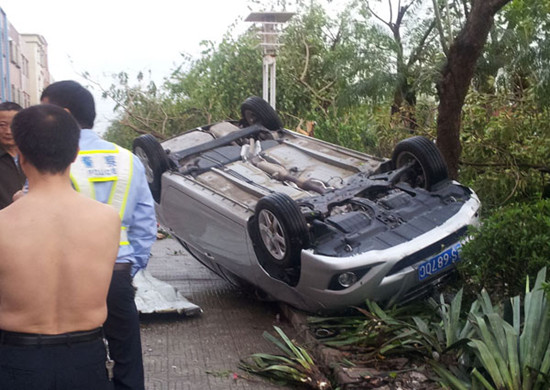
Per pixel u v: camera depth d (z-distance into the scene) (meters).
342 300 5.24
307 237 5.36
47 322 2.45
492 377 3.90
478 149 8.55
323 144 7.48
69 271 2.47
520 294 4.88
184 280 8.01
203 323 6.23
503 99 8.49
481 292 4.86
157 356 5.30
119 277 3.34
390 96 8.77
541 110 8.29
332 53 13.59
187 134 8.02
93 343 2.53
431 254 5.47
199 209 6.52
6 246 2.42
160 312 6.19
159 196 7.23
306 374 4.65
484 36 7.11
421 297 5.73
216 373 4.92
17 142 2.53
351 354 4.92
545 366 3.93
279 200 5.41
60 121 2.57
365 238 5.51
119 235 2.64
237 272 6.39
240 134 7.78
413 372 4.54
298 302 5.71
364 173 6.71
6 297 2.43
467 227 5.59
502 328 4.23
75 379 2.46
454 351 4.52
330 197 6.16
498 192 8.45
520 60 7.73
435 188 6.32
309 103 14.94
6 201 4.34
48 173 2.54
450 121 7.55
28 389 2.41
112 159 3.37
